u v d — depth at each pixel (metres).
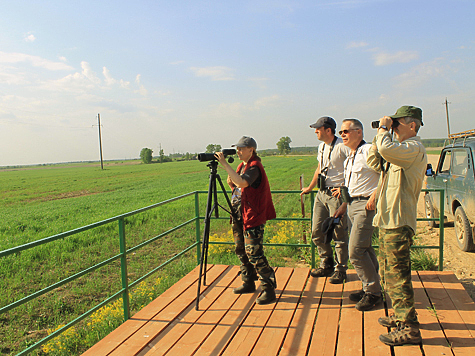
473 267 6.13
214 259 7.45
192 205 15.26
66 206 21.59
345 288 4.20
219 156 3.62
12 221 15.71
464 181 7.00
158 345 3.10
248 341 3.10
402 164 2.81
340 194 3.99
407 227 2.90
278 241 8.30
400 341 2.88
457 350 2.79
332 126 4.23
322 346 2.97
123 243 3.90
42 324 5.17
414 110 2.96
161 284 6.12
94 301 5.91
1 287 6.48
